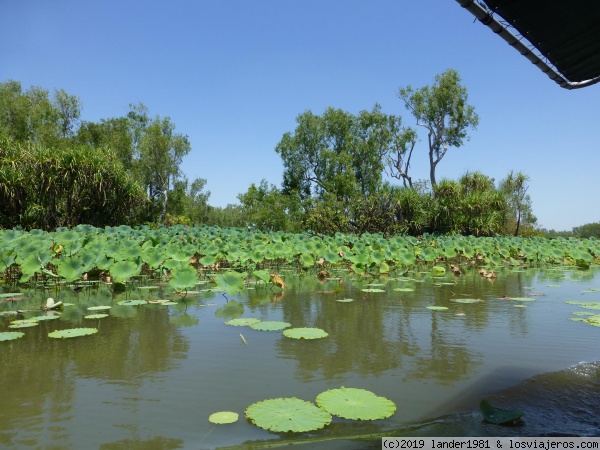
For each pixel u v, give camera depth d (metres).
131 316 3.97
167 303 4.66
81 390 2.22
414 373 2.49
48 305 4.25
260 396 2.15
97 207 16.34
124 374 2.45
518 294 5.45
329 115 28.44
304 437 1.76
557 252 10.98
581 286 6.32
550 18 3.06
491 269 9.38
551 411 2.02
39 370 2.51
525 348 2.99
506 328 3.58
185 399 2.11
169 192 29.48
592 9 2.89
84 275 6.36
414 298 5.07
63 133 28.80
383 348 2.98
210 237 11.61
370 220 20.38
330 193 23.69
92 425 1.84
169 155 28.97
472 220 19.78
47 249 6.29
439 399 2.14
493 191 21.31
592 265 10.85
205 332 3.38
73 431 1.79
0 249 6.13
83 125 28.55
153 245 7.94
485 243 12.84
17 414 1.94
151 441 1.71
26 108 26.34
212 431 1.79
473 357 2.79
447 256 10.67
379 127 28.55
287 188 28.83
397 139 29.59
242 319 3.78
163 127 29.91
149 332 3.37
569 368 2.58
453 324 3.71
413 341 3.16
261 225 22.06
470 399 2.14
